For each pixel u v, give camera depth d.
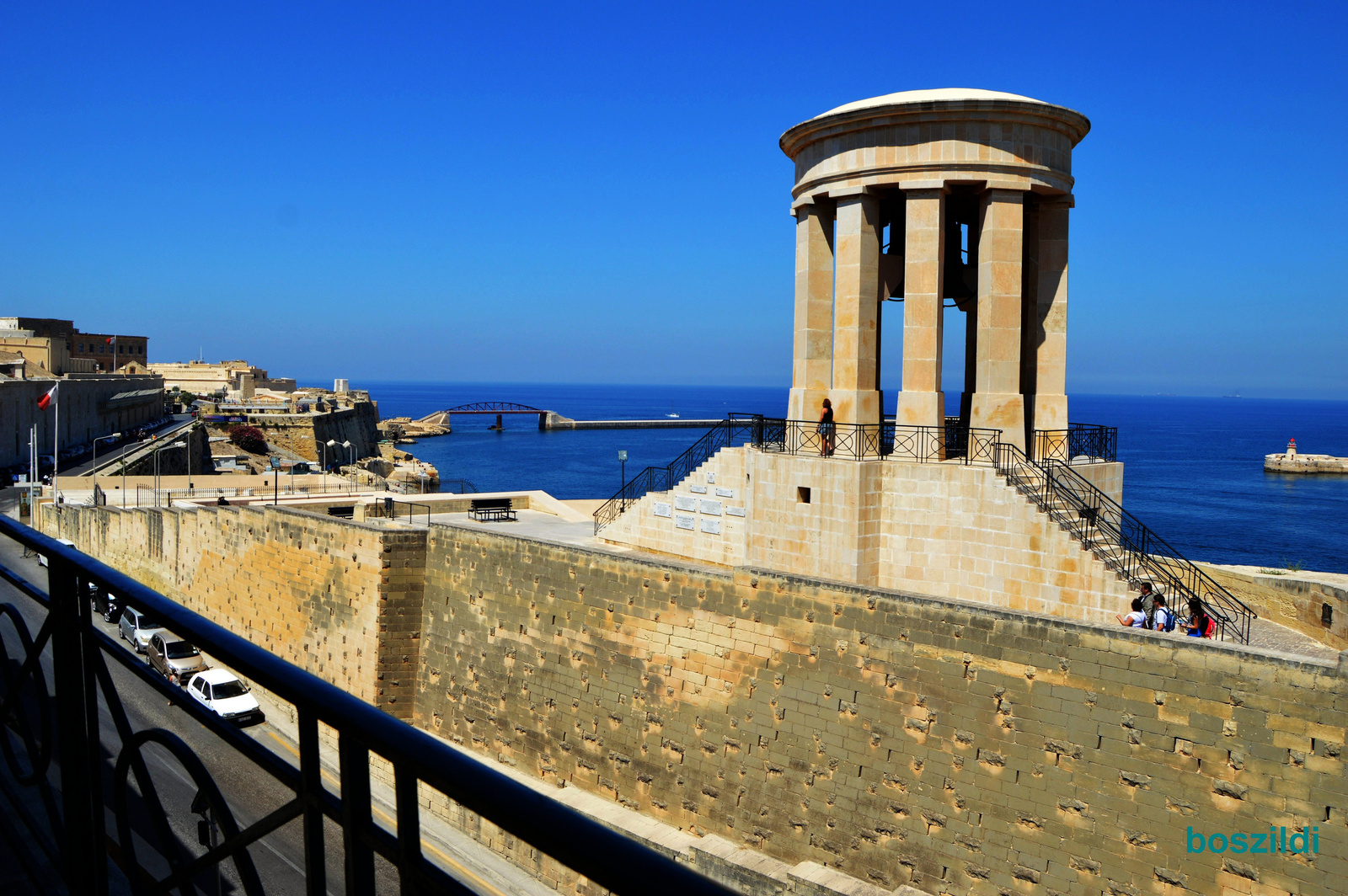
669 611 24.17
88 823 5.75
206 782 4.51
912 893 18.81
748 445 27.78
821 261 26.73
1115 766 17.30
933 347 24.14
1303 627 22.39
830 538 24.17
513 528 37.03
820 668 21.25
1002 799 18.50
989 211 24.08
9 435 79.44
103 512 49.75
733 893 2.20
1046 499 22.70
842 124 24.78
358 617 31.20
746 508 27.02
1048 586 21.84
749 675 22.44
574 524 38.44
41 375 100.50
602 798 25.05
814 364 26.70
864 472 23.64
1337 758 15.25
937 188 23.92
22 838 6.75
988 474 22.64
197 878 4.88
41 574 29.66
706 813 22.80
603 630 25.59
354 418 163.00
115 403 108.94
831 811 20.69
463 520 39.72
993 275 23.98
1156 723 16.94
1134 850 16.98
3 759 7.34
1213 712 16.39
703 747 23.11
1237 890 15.99
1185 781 16.58
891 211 27.08
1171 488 143.62
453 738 29.19
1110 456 25.73
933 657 19.61
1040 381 25.95
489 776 2.81
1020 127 23.94
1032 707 18.30
